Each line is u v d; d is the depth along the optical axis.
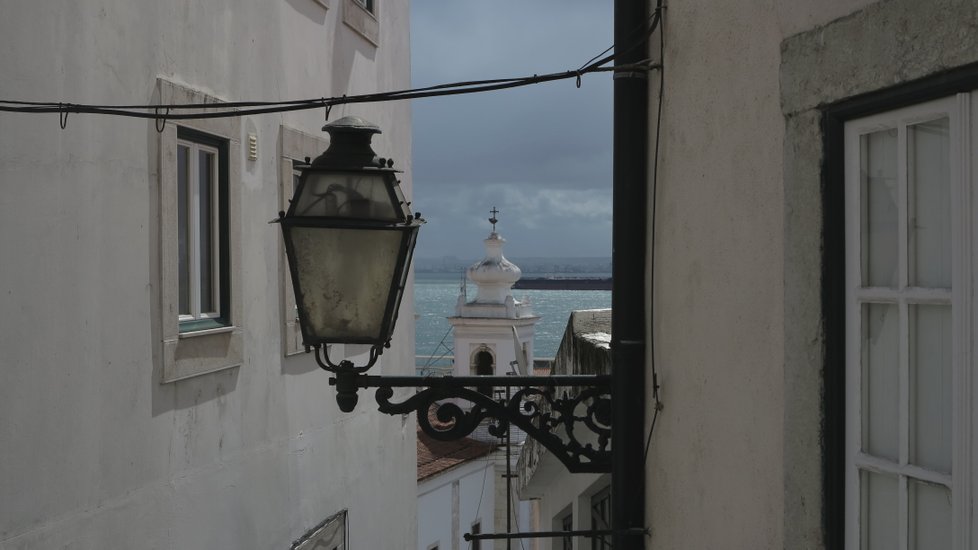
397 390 11.95
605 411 4.61
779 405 3.23
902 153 2.68
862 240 2.86
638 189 4.53
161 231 6.64
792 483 3.13
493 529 24.84
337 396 4.40
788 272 3.16
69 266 5.73
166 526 6.75
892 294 2.72
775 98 3.26
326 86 9.75
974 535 2.40
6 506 5.22
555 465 8.86
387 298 4.34
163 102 6.65
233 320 7.70
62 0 5.68
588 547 8.39
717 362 3.71
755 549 3.40
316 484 9.41
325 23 9.70
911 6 2.57
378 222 4.31
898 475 2.70
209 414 7.39
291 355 8.88
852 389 2.89
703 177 3.85
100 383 6.02
